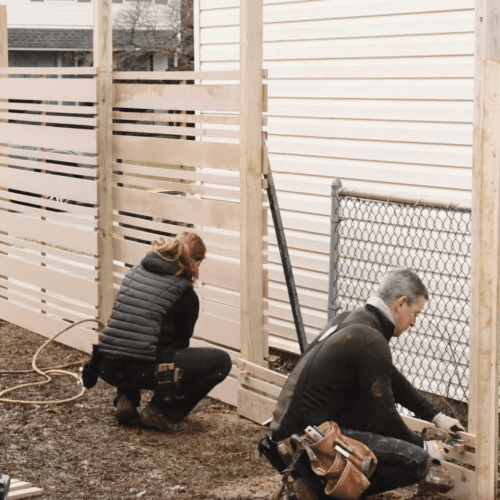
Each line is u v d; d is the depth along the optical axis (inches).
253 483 183.2
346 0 266.2
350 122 267.7
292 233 286.2
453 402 238.1
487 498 166.7
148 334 203.3
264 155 219.9
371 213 260.8
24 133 299.4
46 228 295.9
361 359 152.9
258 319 225.8
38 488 175.2
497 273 161.9
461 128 237.3
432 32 243.0
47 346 296.2
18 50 1024.9
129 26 850.8
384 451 153.5
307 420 155.9
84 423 219.6
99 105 264.5
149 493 177.3
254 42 215.5
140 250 259.8
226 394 239.0
